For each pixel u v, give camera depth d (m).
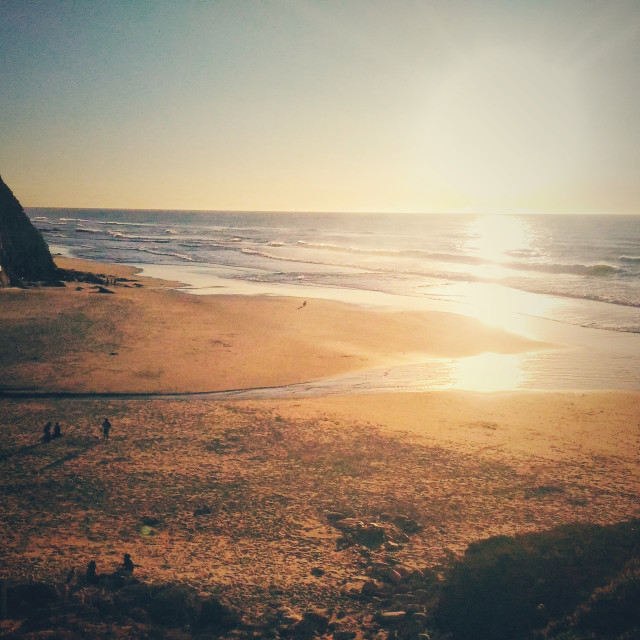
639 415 27.91
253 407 28.56
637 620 10.47
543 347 42.09
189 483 20.03
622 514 18.08
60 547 15.40
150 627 11.90
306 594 13.70
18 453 22.22
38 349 37.72
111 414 27.16
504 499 19.25
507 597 12.20
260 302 57.59
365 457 22.67
